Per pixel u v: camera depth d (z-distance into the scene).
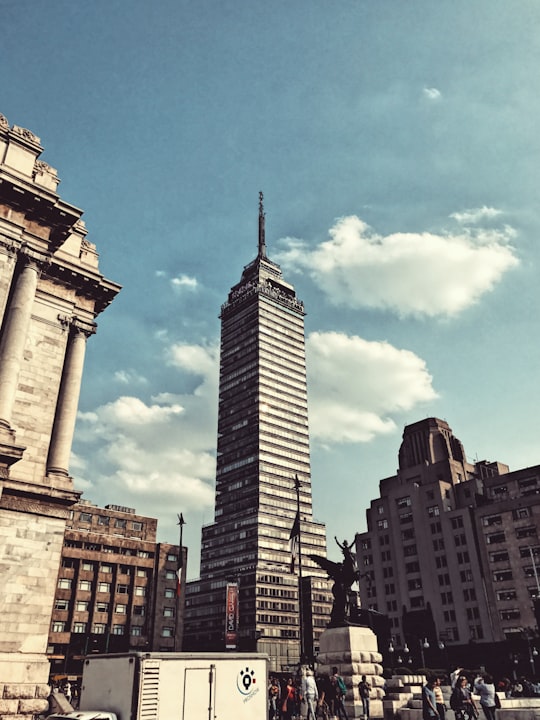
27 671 28.11
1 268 32.59
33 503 32.03
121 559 102.88
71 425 36.38
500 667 92.62
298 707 32.12
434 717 22.20
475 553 109.69
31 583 30.28
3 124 35.59
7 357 31.09
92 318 40.44
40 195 34.38
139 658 17.48
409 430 140.38
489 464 137.50
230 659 19.77
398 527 124.06
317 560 38.81
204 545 186.12
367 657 34.44
